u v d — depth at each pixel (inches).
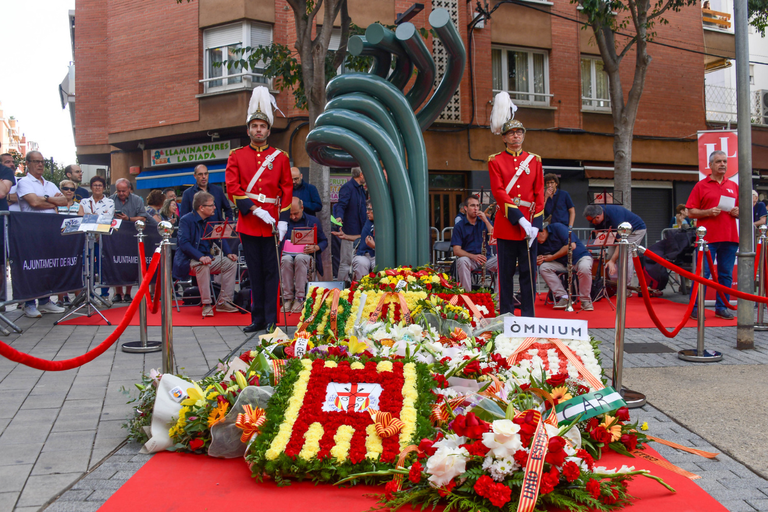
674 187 778.2
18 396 168.7
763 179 877.2
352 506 99.7
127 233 362.3
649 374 197.5
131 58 673.0
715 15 853.8
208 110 637.3
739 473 118.0
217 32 641.0
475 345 145.9
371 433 111.0
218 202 343.6
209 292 310.0
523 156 248.7
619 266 162.1
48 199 339.0
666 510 99.4
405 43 241.4
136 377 188.9
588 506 99.0
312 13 365.1
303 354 133.7
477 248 333.1
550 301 372.8
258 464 108.3
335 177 639.8
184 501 102.1
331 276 364.8
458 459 97.3
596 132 727.1
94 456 125.3
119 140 682.8
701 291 218.2
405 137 247.1
